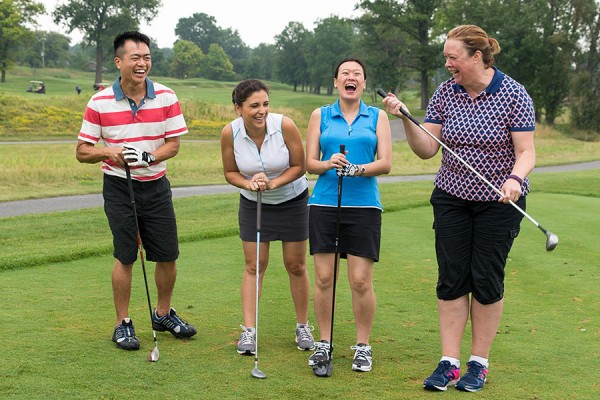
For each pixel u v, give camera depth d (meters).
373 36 73.00
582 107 60.81
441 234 4.07
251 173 4.70
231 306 5.64
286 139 4.64
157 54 148.12
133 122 4.65
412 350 4.64
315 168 4.32
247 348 4.46
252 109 4.50
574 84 61.62
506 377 4.14
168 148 4.70
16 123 37.22
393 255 7.74
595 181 19.53
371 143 4.36
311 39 118.19
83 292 5.92
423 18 66.75
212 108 46.50
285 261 4.80
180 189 16.48
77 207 12.74
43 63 130.62
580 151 37.75
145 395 3.66
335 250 4.33
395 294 6.10
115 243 4.64
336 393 3.80
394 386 3.95
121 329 4.55
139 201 4.68
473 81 3.94
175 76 147.62
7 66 85.00
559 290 6.32
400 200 13.07
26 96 44.88
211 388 3.81
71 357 4.25
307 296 4.82
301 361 4.38
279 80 143.25
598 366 4.35
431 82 79.56
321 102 67.50
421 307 5.70
